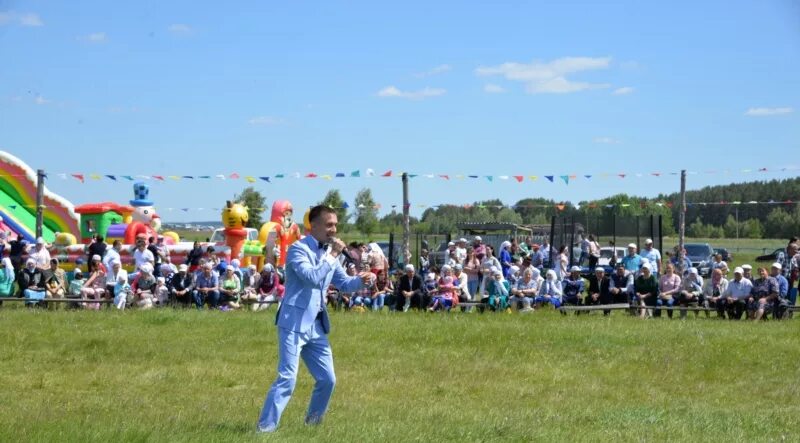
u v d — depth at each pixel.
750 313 20.94
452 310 22.53
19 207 38.28
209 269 23.05
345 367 14.16
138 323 18.58
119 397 11.73
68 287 24.02
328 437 7.81
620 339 16.53
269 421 8.17
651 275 21.98
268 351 15.54
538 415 10.03
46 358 14.88
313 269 8.16
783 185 84.50
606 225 30.62
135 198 36.41
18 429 8.14
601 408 10.89
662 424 9.28
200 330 17.69
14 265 25.98
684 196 26.61
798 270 22.25
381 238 53.41
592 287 22.75
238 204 30.95
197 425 8.58
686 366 14.42
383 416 9.64
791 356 15.09
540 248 29.23
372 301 23.12
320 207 8.40
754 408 11.24
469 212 65.25
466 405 11.24
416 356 15.16
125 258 27.83
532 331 17.23
